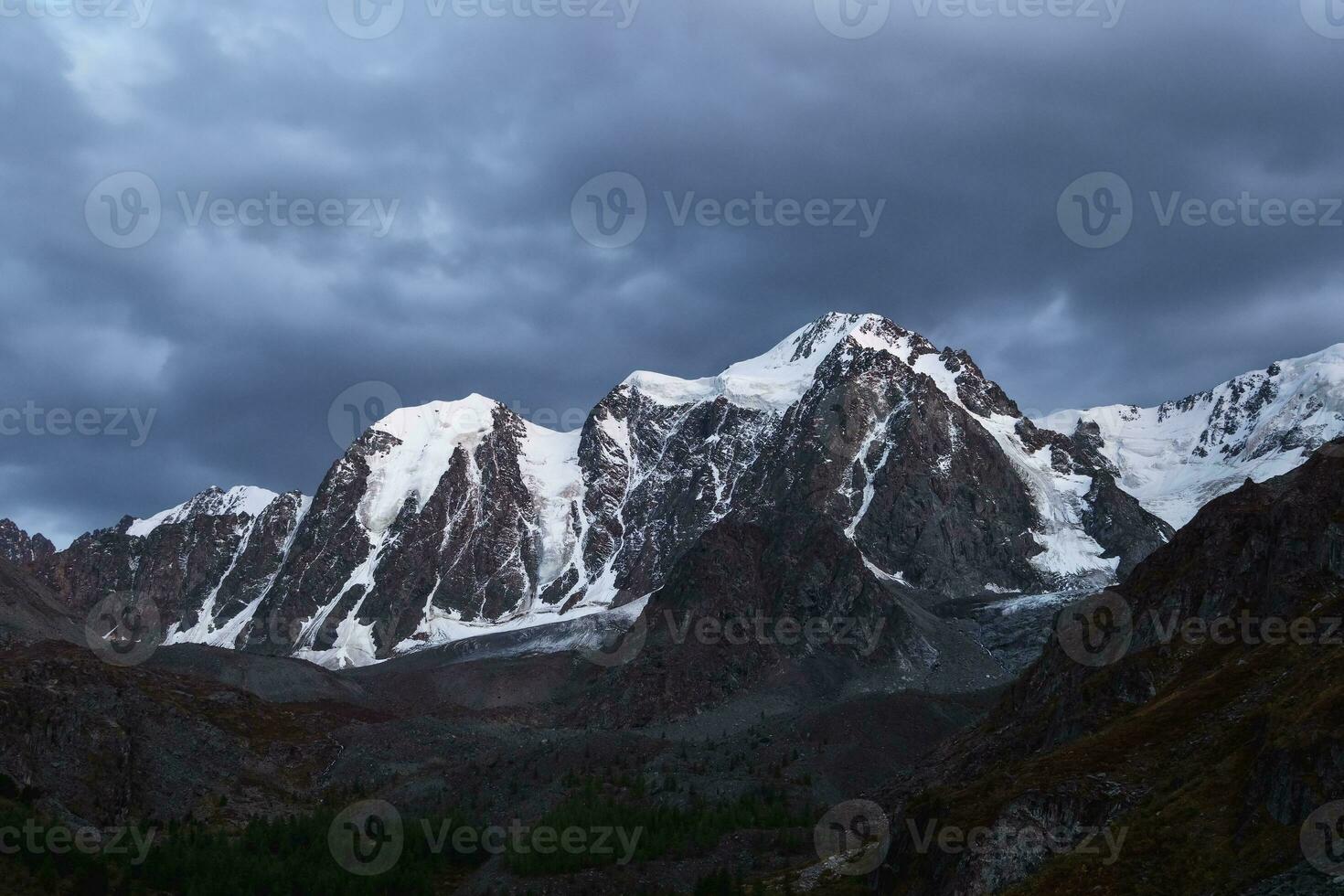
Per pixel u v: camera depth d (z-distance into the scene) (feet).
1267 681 558.97
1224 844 464.24
